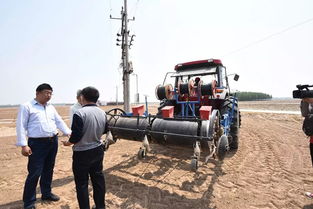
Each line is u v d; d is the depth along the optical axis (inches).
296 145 229.0
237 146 211.5
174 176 149.5
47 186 117.6
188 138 122.0
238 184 135.0
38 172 109.2
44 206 111.8
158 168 165.8
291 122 415.8
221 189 128.8
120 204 112.7
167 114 139.0
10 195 125.9
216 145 132.0
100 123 99.6
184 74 237.3
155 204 112.4
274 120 457.7
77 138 90.5
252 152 205.8
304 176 145.1
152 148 225.6
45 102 115.4
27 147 103.9
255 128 351.9
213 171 157.5
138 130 142.3
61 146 254.5
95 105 102.9
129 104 470.3
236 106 217.2
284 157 187.3
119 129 152.9
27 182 107.1
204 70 229.5
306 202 112.1
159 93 200.8
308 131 112.2
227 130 182.7
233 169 160.7
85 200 95.3
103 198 102.5
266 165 168.1
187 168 164.9
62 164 183.6
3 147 258.4
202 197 119.3
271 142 245.6
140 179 144.9
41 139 110.0
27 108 107.2
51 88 116.1
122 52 490.6
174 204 112.3
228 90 242.8
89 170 101.7
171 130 129.6
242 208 107.6
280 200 114.6
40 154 110.0
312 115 111.3
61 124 126.6
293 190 125.6
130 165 173.9
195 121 126.0
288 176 145.6
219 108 209.9
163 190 128.4
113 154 209.0
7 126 481.1
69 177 152.6
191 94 192.4
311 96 108.7
